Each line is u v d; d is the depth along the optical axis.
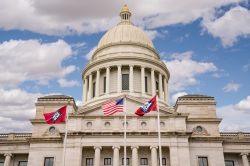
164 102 78.56
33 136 62.19
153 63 82.44
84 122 59.56
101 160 58.47
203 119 63.22
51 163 59.72
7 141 64.69
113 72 81.75
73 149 56.81
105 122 59.59
